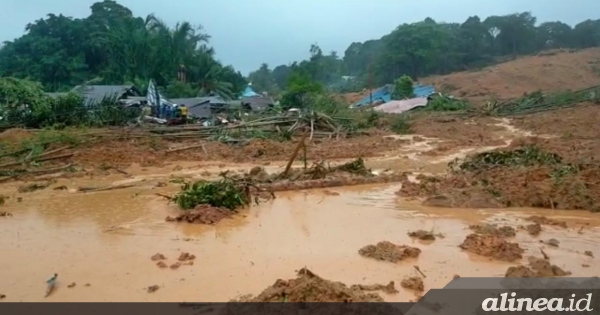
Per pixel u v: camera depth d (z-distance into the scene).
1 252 7.13
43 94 23.78
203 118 27.20
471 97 51.72
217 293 5.59
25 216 9.16
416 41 68.06
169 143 18.66
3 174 13.22
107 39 47.97
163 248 7.20
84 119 23.23
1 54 49.84
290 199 10.24
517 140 18.67
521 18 78.12
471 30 75.88
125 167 14.66
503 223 8.33
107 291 5.70
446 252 6.90
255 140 18.70
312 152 17.19
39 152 15.87
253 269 6.30
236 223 8.49
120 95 31.62
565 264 6.41
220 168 14.55
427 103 38.56
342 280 5.92
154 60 46.97
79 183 12.34
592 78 57.75
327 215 8.98
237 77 56.66
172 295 5.56
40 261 6.73
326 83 77.38
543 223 8.29
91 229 8.23
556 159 12.34
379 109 38.72
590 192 9.44
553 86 54.78
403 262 6.51
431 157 16.22
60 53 47.88
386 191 10.88
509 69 61.50
